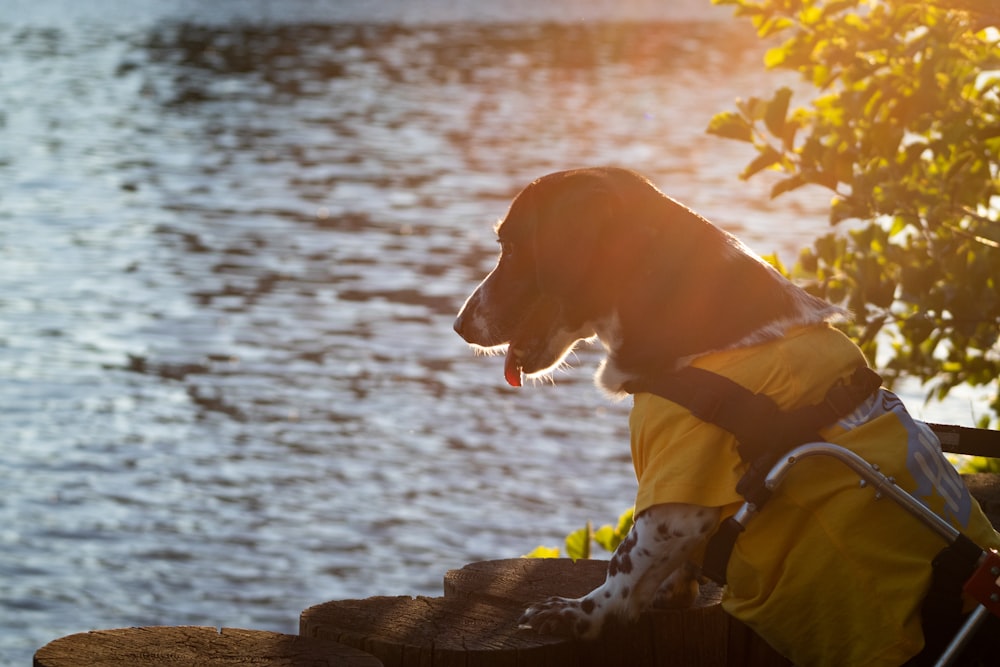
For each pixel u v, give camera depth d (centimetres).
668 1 17962
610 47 10994
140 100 7181
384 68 9075
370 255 3669
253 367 2623
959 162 570
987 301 571
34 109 6712
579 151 5634
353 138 6084
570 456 2062
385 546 1712
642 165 5219
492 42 11112
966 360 652
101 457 2088
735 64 9712
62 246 3778
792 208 4144
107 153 5531
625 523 566
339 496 1908
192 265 3556
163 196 4612
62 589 1588
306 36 11075
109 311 3058
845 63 601
